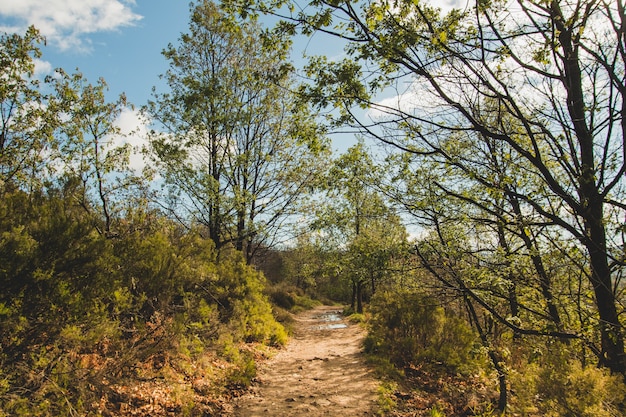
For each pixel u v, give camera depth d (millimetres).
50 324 4449
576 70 5016
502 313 7020
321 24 4578
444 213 6785
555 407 4410
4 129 11695
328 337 15875
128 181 13156
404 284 8094
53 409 4113
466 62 4770
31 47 12062
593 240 4883
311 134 5582
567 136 5121
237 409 6434
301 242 22609
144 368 6336
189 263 8945
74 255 4824
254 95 16812
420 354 9984
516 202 6316
